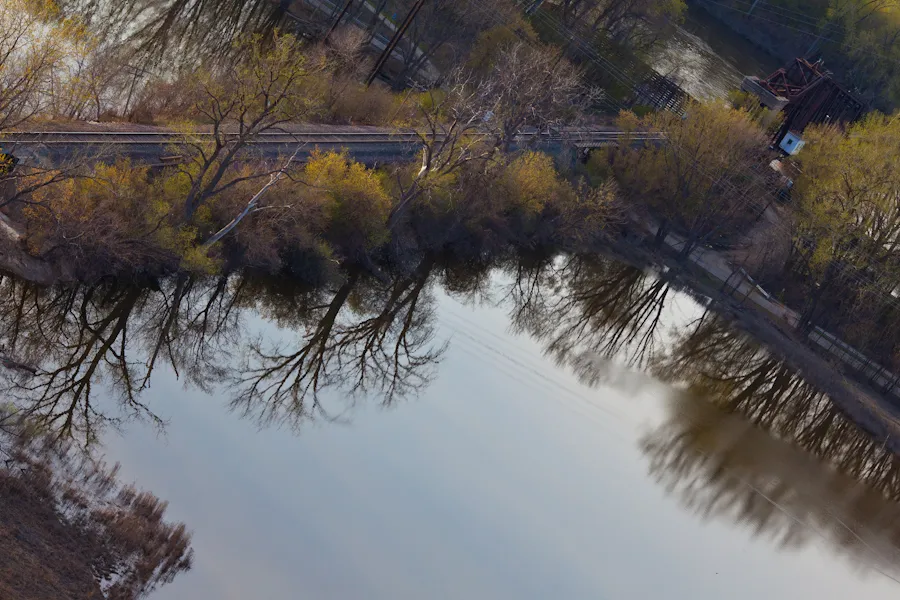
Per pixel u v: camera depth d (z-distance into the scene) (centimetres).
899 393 7325
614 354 6047
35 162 4084
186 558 2973
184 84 5553
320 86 6253
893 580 5112
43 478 2939
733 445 5653
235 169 4872
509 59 6588
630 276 7288
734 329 7156
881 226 7519
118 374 3994
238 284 4909
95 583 2636
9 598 2275
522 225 6738
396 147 6278
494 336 5628
